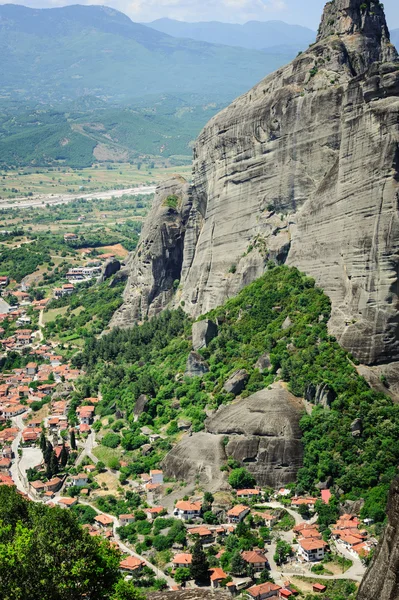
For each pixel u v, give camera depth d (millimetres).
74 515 126625
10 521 126812
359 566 155750
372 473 176875
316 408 190000
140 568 161125
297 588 151125
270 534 168625
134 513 182500
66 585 105938
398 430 181625
